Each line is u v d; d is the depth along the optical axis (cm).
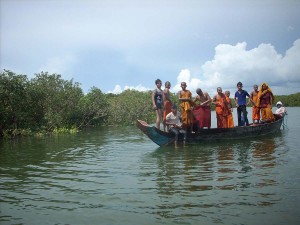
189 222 454
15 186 678
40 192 628
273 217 463
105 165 891
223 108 1434
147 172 776
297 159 876
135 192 605
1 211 521
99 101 2908
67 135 1992
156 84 1253
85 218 482
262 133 1503
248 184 635
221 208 505
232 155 985
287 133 1574
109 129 2425
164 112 1263
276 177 681
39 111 2441
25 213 510
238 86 1520
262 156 945
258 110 1636
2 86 2031
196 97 1357
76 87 2742
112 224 456
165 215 483
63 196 595
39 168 874
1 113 2016
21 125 2159
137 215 487
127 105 3077
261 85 1617
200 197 562
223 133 1335
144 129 1170
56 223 466
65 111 2617
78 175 771
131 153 1104
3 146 1450
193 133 1267
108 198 574
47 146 1400
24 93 2188
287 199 536
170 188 625
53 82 2570
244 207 505
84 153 1144
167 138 1227
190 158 958
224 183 648
